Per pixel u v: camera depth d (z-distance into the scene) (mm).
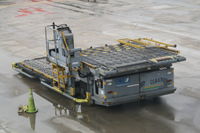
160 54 10328
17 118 9664
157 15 24562
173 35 18750
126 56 10242
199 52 15562
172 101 10477
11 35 20312
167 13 25156
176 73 12953
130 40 11883
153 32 19562
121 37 18578
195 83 11875
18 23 23578
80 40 18234
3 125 9250
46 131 8781
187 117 9336
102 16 24766
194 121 9086
